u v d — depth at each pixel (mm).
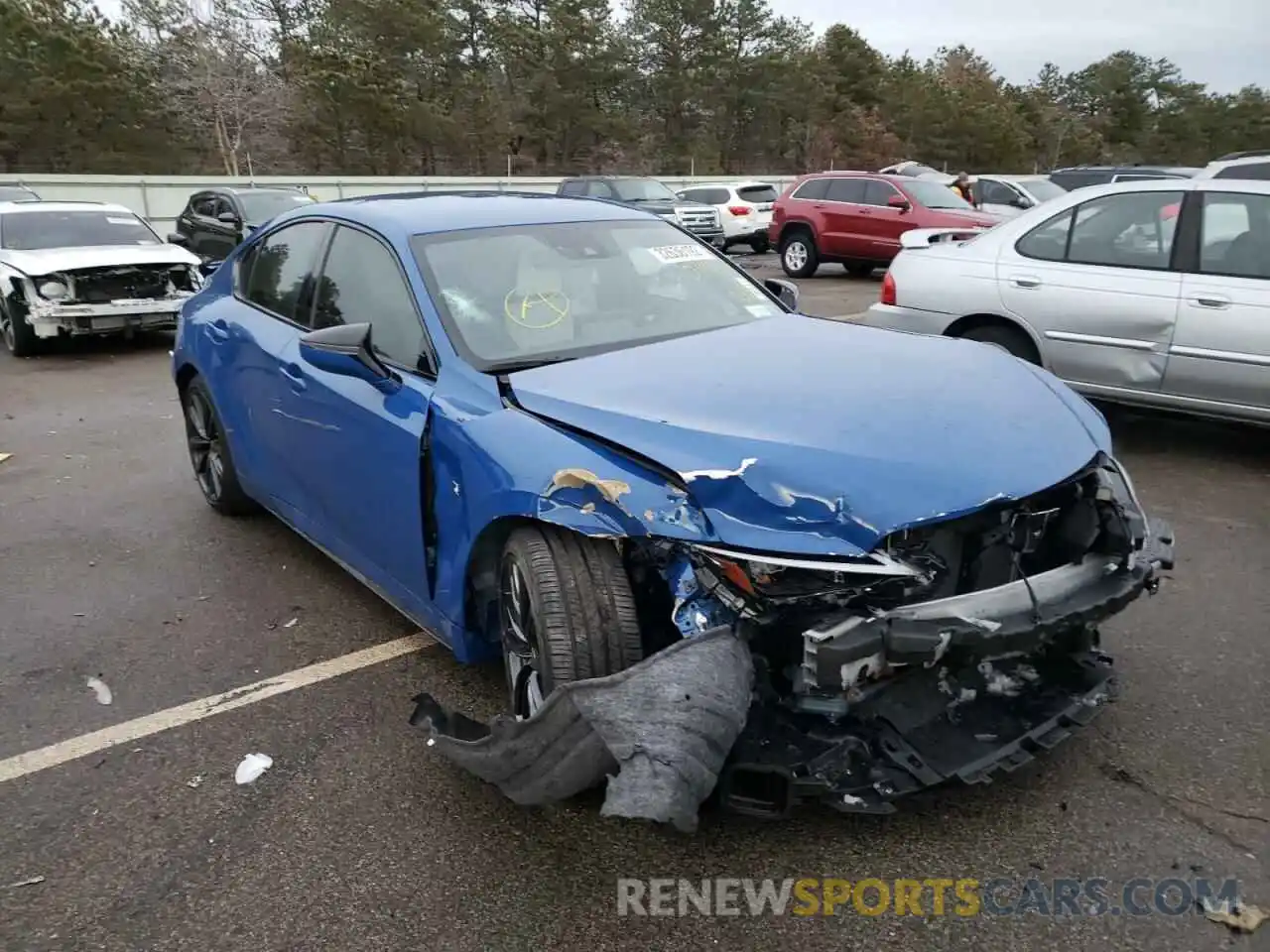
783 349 3436
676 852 2754
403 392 3428
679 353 3400
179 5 43438
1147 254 6059
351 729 3441
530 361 3391
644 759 2246
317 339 3404
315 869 2748
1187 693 3447
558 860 2746
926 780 2555
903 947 2406
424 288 3572
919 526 2486
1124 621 4004
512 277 3732
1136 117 85875
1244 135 82188
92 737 3451
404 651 4000
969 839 2752
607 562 2750
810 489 2518
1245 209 5750
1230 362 5691
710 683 2355
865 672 2467
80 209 12266
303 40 44375
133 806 3057
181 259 11391
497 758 2609
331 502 4004
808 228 17797
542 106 49406
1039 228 6523
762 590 2482
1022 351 6590
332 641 4109
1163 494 5570
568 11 48531
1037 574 2775
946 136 65812
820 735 2590
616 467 2697
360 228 4055
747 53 56062
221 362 4891
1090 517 2877
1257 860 2641
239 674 3852
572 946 2443
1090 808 2857
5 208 12016
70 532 5488
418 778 3146
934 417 2811
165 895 2668
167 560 5035
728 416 2787
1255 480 5785
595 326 3668
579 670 2693
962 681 2820
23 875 2771
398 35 45656
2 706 3680
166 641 4156
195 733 3455
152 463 6812
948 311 6770
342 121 41906
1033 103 79562
